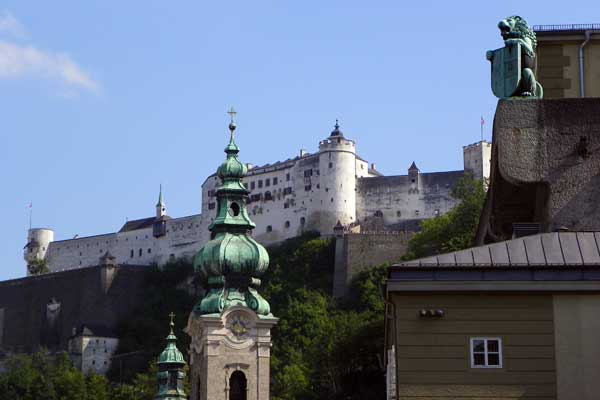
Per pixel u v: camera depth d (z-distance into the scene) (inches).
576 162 3139.8
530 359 2628.0
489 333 2645.2
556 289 2645.2
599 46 3597.4
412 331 2657.5
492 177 3378.4
